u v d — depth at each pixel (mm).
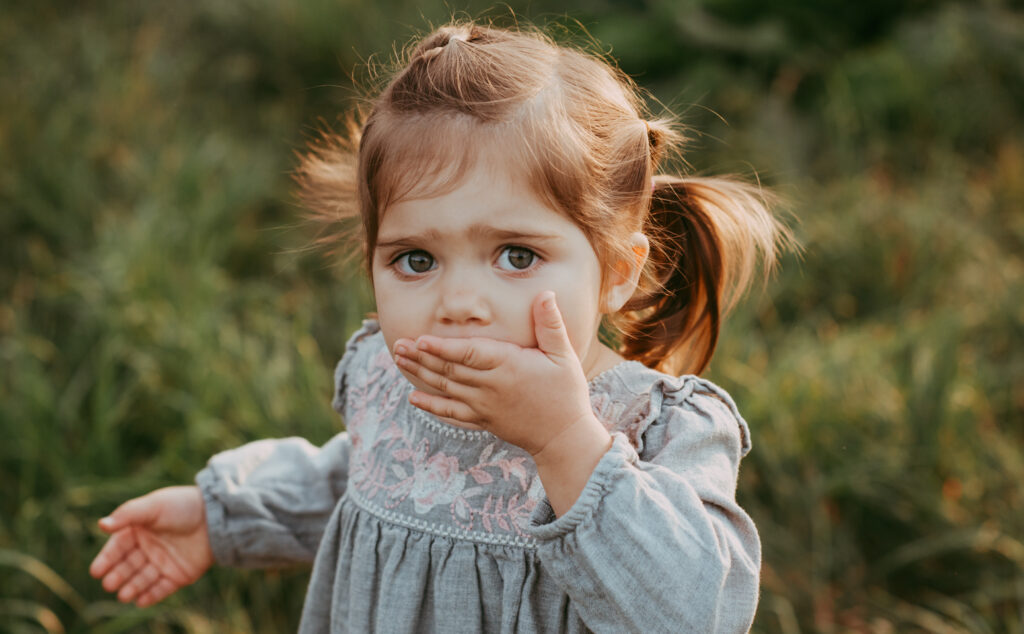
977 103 4281
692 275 1230
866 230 3428
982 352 2895
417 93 949
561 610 1028
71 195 3412
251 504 1320
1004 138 4180
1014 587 2148
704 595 871
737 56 4578
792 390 2537
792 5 4711
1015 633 2061
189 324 2754
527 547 1031
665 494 924
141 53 4336
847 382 2604
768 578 2150
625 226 1013
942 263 3303
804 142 4102
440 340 879
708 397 1085
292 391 2496
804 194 3701
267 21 4520
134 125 3812
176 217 3307
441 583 1055
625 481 896
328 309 3070
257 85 4426
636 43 4543
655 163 1173
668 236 1216
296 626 2098
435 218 914
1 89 3852
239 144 3910
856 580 2229
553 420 895
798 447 2400
